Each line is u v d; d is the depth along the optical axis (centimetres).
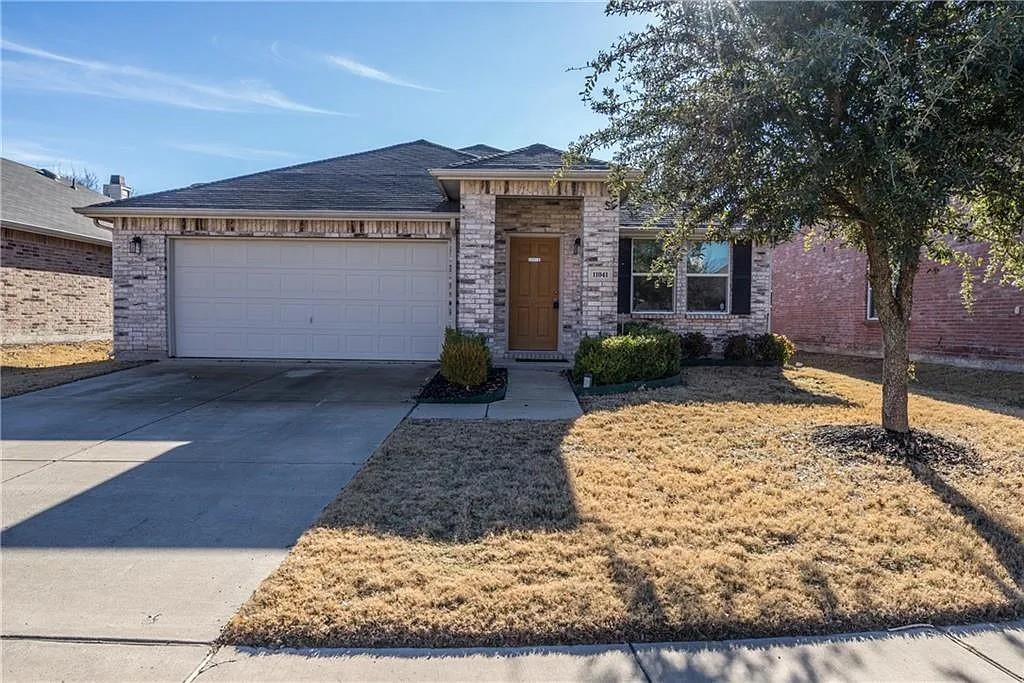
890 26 444
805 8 450
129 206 1106
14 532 369
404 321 1134
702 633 265
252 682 231
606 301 959
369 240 1123
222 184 1258
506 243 1143
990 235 553
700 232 798
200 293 1142
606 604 281
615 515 389
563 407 730
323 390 856
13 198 1501
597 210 954
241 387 881
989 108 412
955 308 1172
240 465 505
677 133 514
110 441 582
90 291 1584
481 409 720
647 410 700
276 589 293
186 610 280
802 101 438
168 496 432
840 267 1547
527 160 992
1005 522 381
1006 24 363
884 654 253
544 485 447
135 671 237
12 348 1298
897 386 555
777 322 1852
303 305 1138
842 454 516
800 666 245
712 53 507
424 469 488
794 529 367
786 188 471
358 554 332
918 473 470
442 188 1050
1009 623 278
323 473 484
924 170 404
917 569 320
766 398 793
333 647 254
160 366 1080
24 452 544
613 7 520
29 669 237
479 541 351
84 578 310
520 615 272
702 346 1185
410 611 274
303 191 1211
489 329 955
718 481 456
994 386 934
